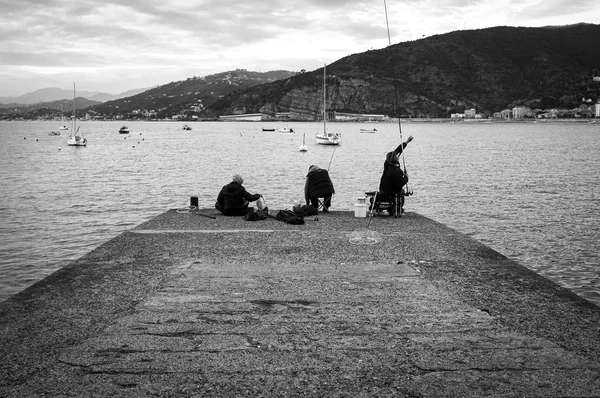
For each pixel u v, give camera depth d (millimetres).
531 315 6273
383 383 4316
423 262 8789
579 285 11969
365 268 8242
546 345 5176
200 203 26156
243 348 5016
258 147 86312
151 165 50156
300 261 8711
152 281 7609
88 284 7500
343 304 6398
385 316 5973
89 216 22266
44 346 5289
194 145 92938
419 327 5621
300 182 34969
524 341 5266
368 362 4719
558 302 6789
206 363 4684
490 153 67375
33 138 122625
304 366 4629
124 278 7793
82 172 43000
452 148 79812
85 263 8695
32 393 4199
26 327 5836
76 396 4133
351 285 7258
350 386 4262
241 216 13617
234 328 5543
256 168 46500
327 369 4570
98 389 4227
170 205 25547
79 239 17594
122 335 5348
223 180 36781
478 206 24750
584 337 5566
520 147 82250
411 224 12523
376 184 34188
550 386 4281
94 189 31766
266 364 4668
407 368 4598
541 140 108062
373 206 13586
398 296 6762
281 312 6082
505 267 8562
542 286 7512
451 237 10914
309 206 13867
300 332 5441
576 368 4633
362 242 10211
